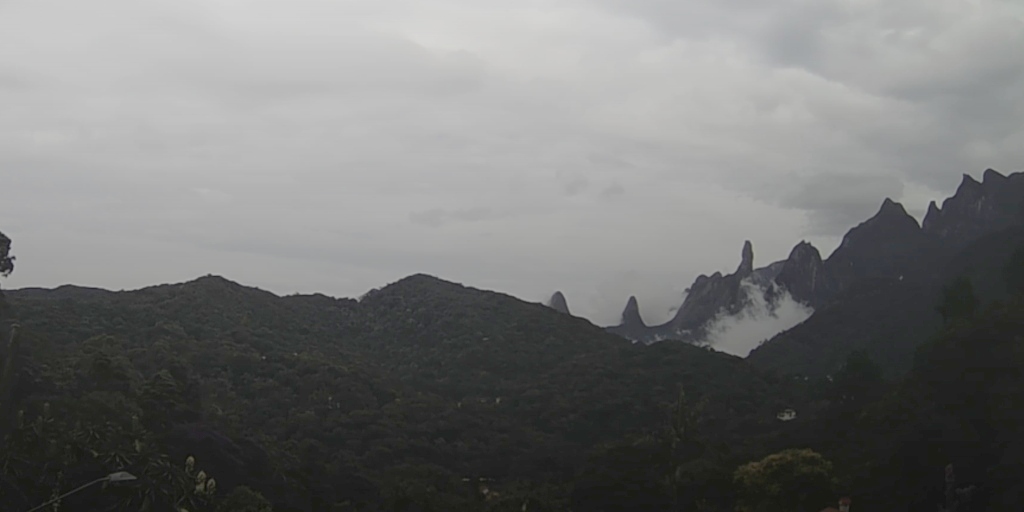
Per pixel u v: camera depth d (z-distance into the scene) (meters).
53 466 51.50
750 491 68.50
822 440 79.44
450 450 95.81
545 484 84.88
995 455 62.84
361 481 78.69
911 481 63.50
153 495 52.97
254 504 61.09
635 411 107.38
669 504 72.38
